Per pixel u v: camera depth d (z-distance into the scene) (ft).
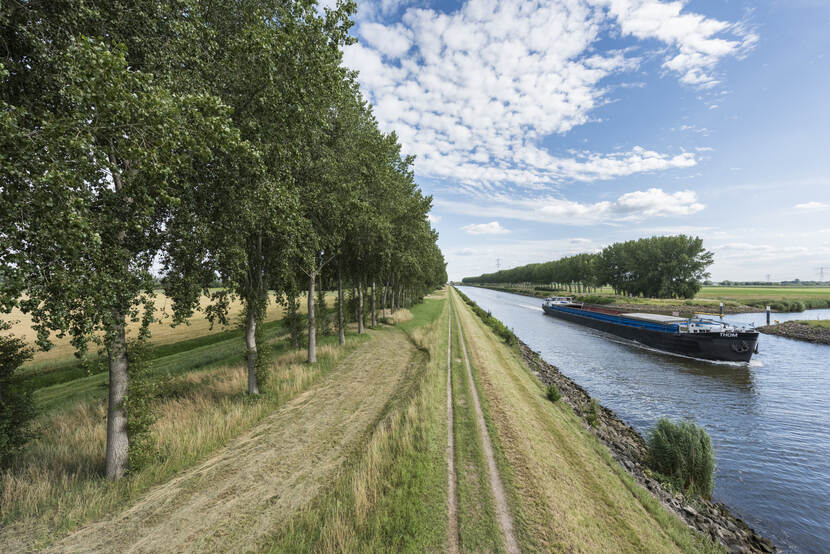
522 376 55.52
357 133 53.62
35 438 26.55
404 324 106.63
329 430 31.68
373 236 61.52
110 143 17.25
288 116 29.50
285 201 29.81
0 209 13.99
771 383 65.92
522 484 22.63
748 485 32.96
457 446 27.63
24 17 17.48
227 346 82.33
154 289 22.94
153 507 20.72
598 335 123.44
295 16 28.14
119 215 20.65
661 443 32.63
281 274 41.70
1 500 20.02
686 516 25.27
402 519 18.95
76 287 16.37
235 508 20.66
